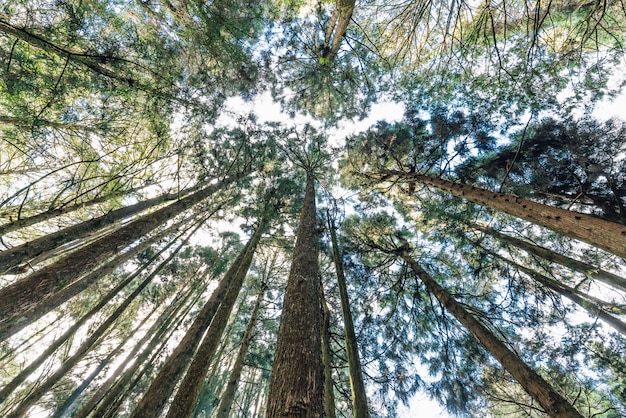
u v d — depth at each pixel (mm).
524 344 7254
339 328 9812
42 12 5160
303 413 2322
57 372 7434
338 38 7605
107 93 6719
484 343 5590
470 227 8523
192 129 9273
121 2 6398
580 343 6906
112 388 7938
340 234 10219
